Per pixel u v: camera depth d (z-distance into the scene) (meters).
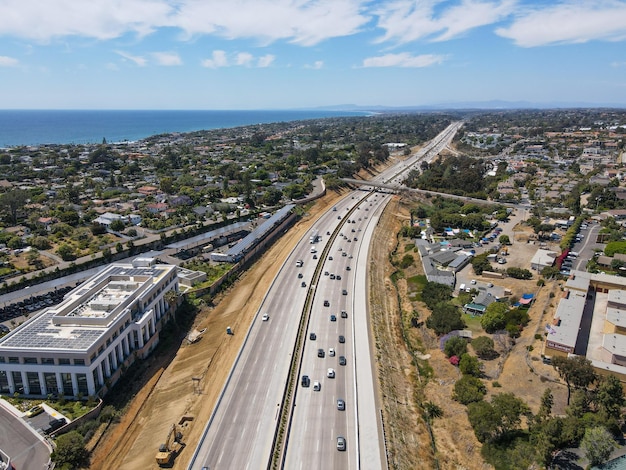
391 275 172.62
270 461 76.81
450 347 112.94
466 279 158.00
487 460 80.88
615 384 83.81
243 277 165.50
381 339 121.25
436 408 95.56
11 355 94.31
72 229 198.00
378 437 83.56
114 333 105.06
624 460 74.75
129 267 139.38
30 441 84.19
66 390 95.81
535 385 96.00
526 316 123.06
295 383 97.88
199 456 78.38
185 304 141.12
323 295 144.00
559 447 78.94
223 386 97.00
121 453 84.75
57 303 137.25
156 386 105.56
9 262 161.25
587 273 138.25
